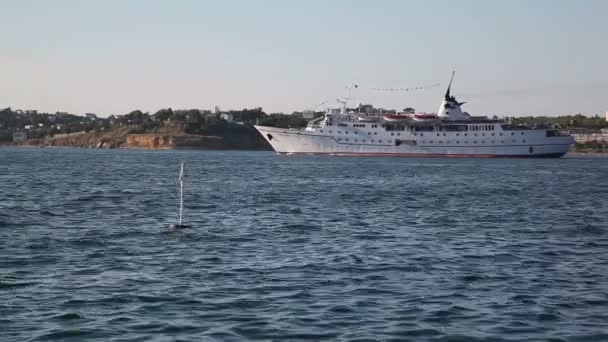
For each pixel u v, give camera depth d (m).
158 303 26.91
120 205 64.75
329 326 24.33
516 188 97.50
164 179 108.81
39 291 28.53
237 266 34.12
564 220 57.59
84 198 71.88
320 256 37.28
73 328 23.70
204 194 78.94
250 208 63.03
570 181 115.50
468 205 70.19
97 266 33.75
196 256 36.72
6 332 23.23
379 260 36.38
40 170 133.00
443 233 47.94
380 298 28.12
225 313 25.67
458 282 31.28
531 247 42.06
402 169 147.62
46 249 38.31
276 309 26.30
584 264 36.41
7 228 47.06
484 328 24.34
